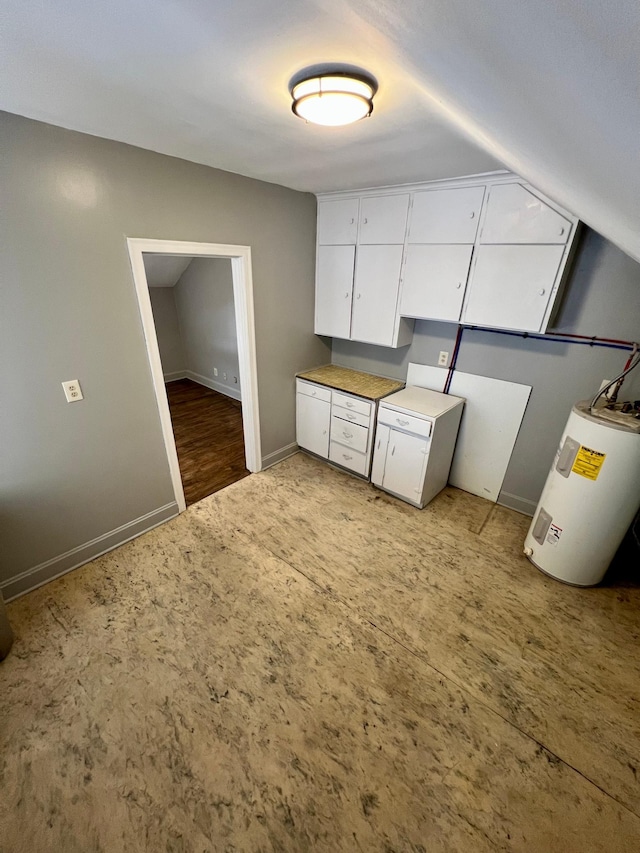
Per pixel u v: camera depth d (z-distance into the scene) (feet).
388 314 9.27
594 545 6.75
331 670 5.61
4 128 4.89
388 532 8.57
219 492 10.00
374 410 9.47
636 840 4.01
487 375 9.01
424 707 5.16
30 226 5.42
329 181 8.09
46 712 4.99
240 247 8.29
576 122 2.02
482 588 7.12
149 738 4.75
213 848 3.88
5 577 6.43
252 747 4.68
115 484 7.60
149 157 6.37
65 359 6.29
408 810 4.19
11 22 2.83
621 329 7.07
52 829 3.98
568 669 5.72
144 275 6.89
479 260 7.54
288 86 3.92
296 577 7.27
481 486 9.89
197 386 18.38
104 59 3.44
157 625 6.23
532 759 4.65
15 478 6.20
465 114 3.45
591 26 1.07
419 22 1.77
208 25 2.88
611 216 3.84
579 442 6.51
